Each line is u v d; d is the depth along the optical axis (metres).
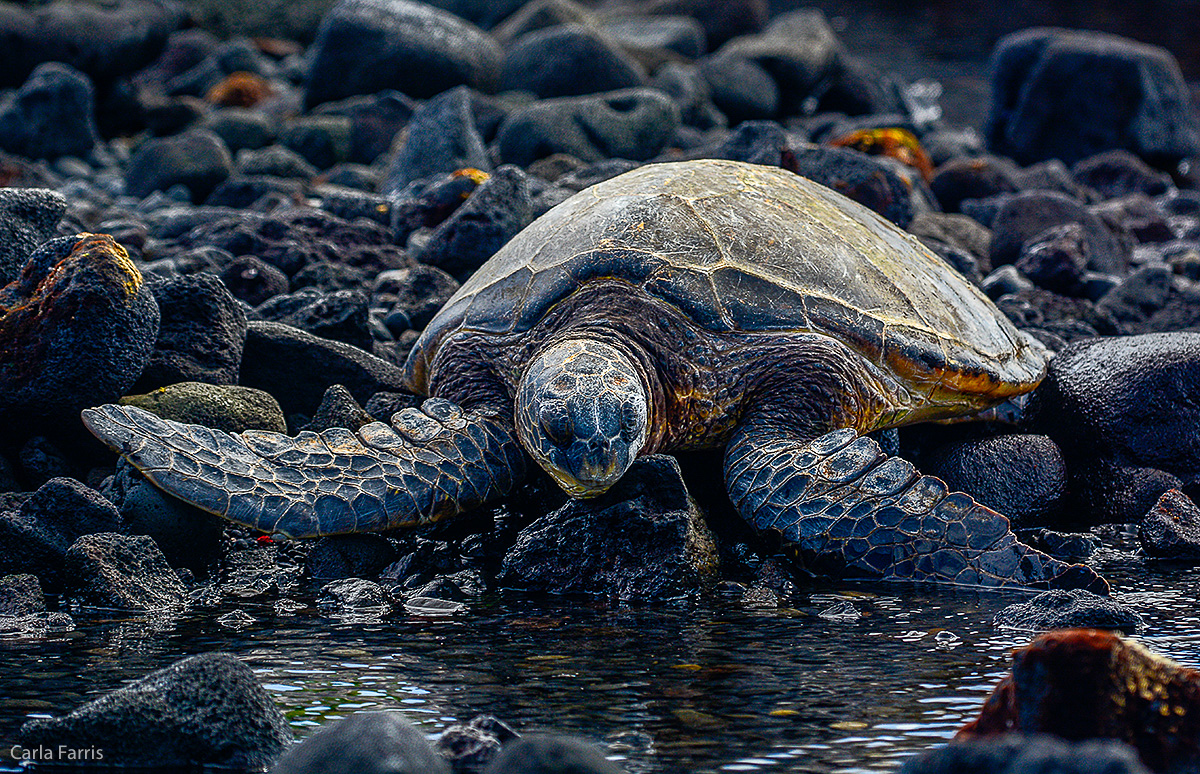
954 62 133.38
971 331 26.12
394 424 22.41
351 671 15.30
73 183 51.81
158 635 17.02
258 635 17.02
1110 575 20.91
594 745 12.77
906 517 20.22
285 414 26.91
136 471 21.09
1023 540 23.36
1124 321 37.59
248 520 19.92
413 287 33.59
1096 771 8.79
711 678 14.99
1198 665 15.21
